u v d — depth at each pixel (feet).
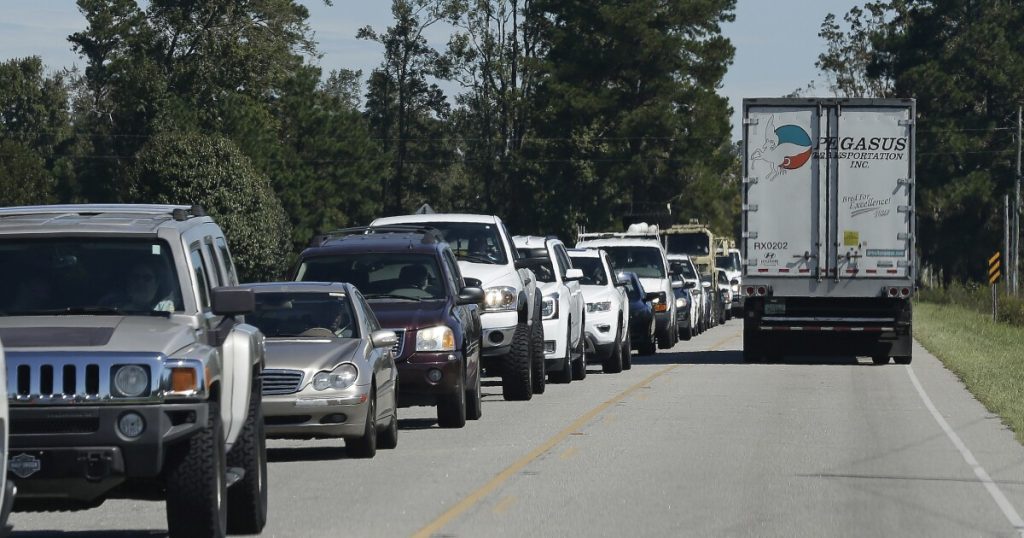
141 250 109.70
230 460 111.14
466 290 195.93
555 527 114.62
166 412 96.73
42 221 111.45
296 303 165.89
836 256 302.04
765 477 143.23
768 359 332.19
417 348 183.93
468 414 198.80
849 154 301.22
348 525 115.75
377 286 196.24
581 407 217.56
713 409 213.87
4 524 84.74
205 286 113.50
